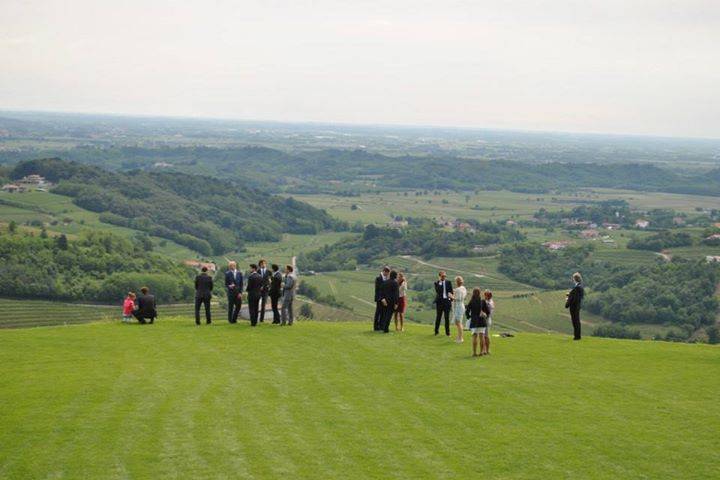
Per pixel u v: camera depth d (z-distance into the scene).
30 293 101.81
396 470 20.84
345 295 134.12
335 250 183.88
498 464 21.41
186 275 126.88
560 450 22.58
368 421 25.00
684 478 20.64
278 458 21.59
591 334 95.62
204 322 46.19
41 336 39.59
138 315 44.53
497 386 29.81
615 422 25.27
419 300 127.25
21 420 24.61
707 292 103.00
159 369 31.98
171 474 20.39
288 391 28.58
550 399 28.02
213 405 26.56
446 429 24.31
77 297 102.94
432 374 31.70
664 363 34.75
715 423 25.28
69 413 25.39
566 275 138.12
